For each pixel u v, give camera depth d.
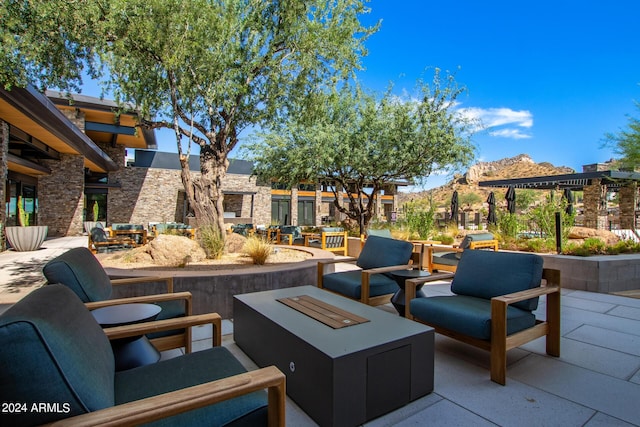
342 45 5.29
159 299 2.47
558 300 2.76
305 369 1.99
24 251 9.05
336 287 3.82
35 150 11.56
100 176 18.00
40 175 13.74
